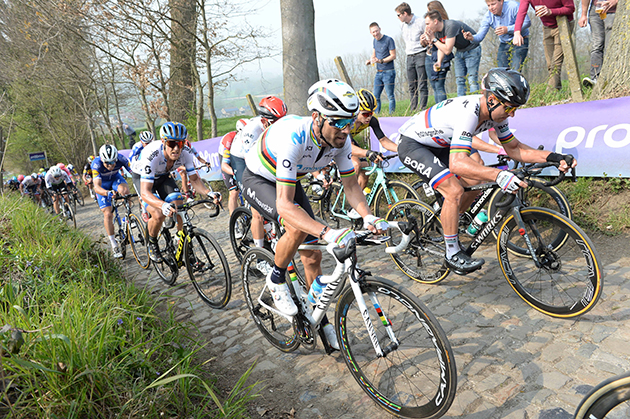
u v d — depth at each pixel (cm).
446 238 286
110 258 415
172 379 165
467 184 311
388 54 646
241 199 512
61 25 1010
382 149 548
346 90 179
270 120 360
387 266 371
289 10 683
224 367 251
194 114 1197
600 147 353
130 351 197
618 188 350
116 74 1513
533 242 261
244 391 222
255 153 242
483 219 284
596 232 343
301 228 192
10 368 157
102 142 2444
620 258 299
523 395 187
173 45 1023
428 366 193
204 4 938
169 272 429
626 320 229
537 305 256
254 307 278
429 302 292
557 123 378
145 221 448
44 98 2038
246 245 421
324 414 199
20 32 1147
